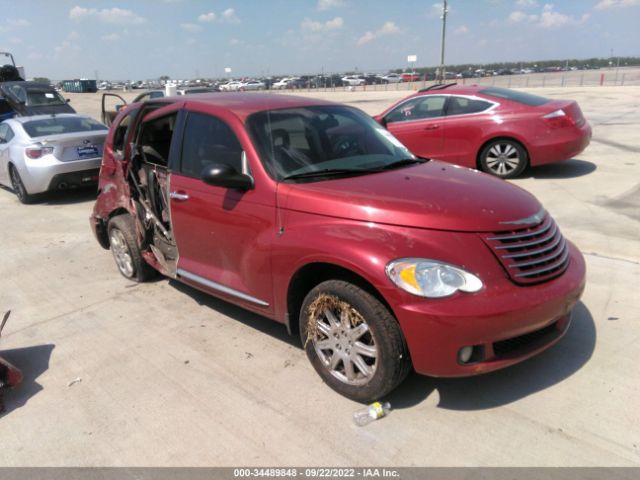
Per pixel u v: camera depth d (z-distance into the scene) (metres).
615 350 3.51
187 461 2.76
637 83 40.34
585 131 8.44
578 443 2.71
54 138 8.60
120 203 5.12
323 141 3.84
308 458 2.72
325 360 3.25
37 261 6.13
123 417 3.15
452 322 2.65
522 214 3.05
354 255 2.86
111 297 4.96
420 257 2.76
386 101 29.03
